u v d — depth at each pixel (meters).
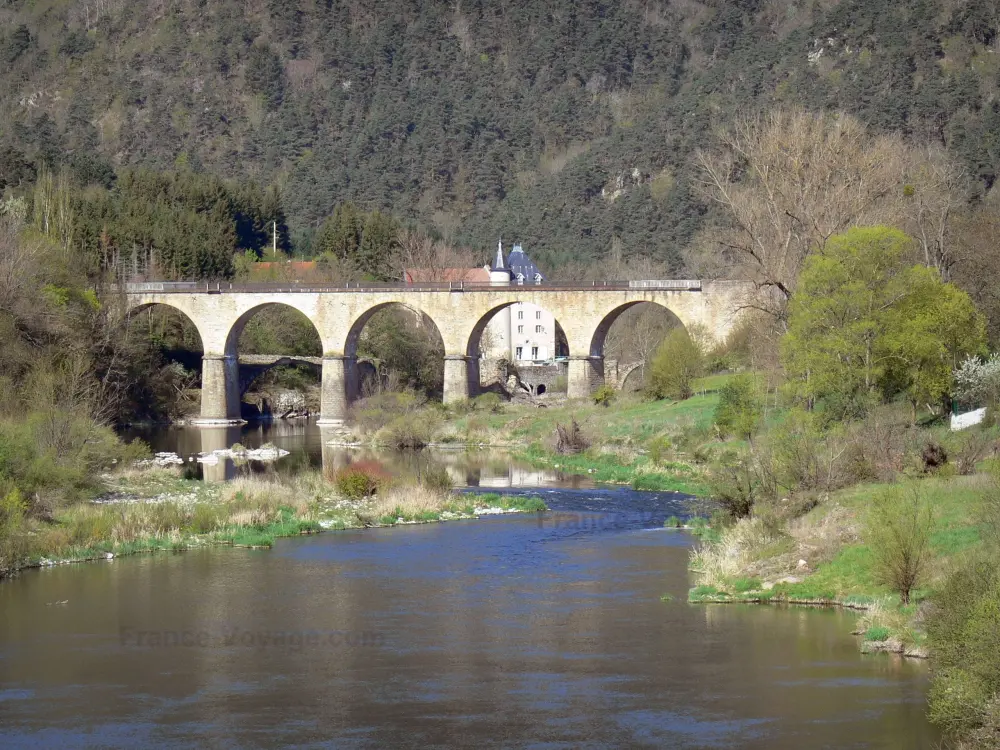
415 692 37.62
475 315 141.00
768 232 104.56
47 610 46.88
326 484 74.44
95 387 100.31
